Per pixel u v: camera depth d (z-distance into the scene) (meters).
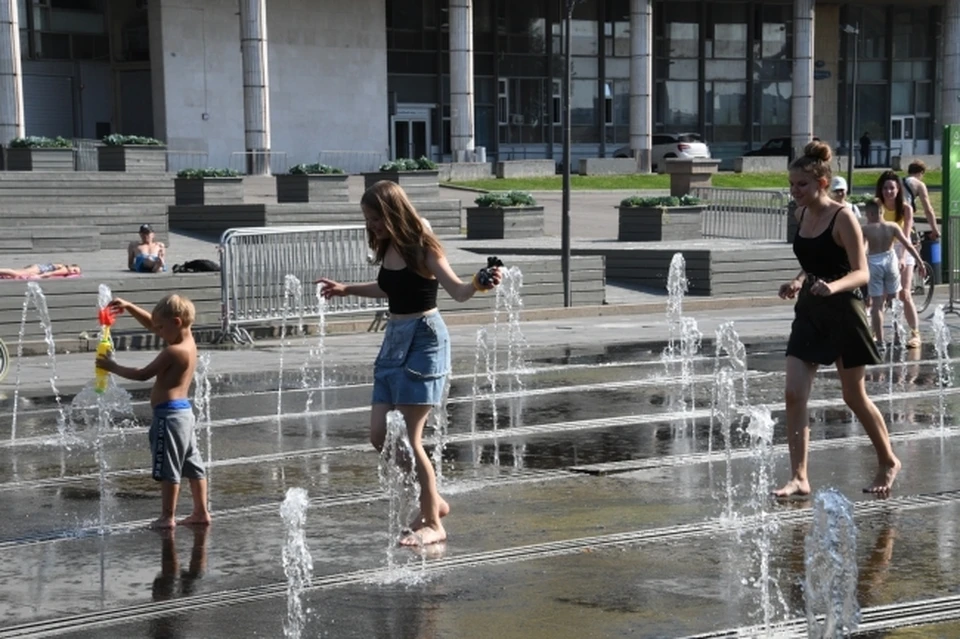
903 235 19.08
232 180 36.69
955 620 7.05
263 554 8.67
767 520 9.30
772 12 76.12
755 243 33.09
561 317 25.95
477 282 8.12
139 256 26.19
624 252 29.12
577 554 8.50
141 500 10.35
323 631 7.02
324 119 62.97
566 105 26.72
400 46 66.31
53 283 20.81
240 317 22.19
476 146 68.69
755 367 17.86
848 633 6.79
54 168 37.97
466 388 16.14
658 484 10.59
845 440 12.29
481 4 68.44
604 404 14.79
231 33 59.25
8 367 18.23
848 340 9.81
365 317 23.84
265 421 14.00
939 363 16.53
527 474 11.05
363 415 14.37
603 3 71.75
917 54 80.19
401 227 8.31
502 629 7.00
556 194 49.94
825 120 77.81
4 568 8.44
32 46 57.72
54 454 12.38
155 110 58.12
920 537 8.79
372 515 9.71
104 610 7.52
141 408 15.20
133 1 59.38
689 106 74.38
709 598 7.49
